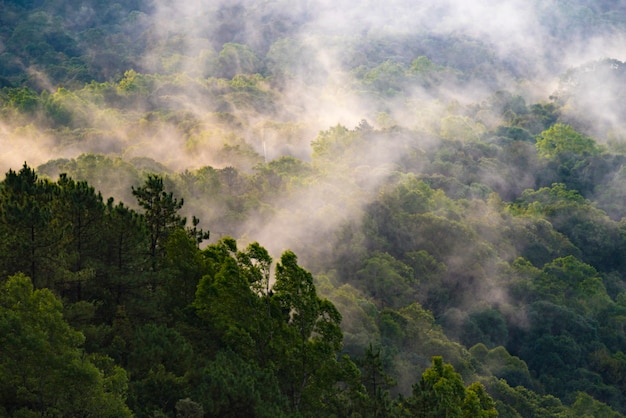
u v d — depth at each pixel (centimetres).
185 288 5500
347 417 5159
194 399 4362
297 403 5119
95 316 4903
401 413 5225
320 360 5122
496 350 10062
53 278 4541
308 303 5153
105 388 3866
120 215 5022
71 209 4891
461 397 5634
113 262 5075
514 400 8712
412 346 9138
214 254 5669
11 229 4397
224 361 4734
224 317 5125
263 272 5466
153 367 4550
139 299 5059
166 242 5659
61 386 3691
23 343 3641
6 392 3725
